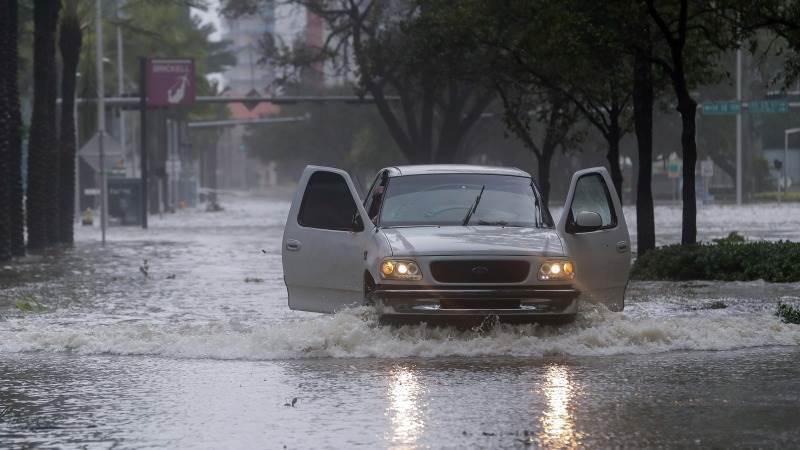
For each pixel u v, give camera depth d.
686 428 22.55
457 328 34.69
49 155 102.81
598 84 74.06
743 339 34.56
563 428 22.66
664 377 28.56
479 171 38.66
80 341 34.81
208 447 21.45
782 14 62.41
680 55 62.47
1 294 55.84
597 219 36.66
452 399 25.88
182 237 125.81
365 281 35.81
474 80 89.38
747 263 57.91
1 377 29.67
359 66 131.75
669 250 61.94
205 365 31.42
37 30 96.69
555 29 64.81
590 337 33.47
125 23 144.25
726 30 67.75
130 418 24.23
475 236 34.78
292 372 30.00
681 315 42.28
